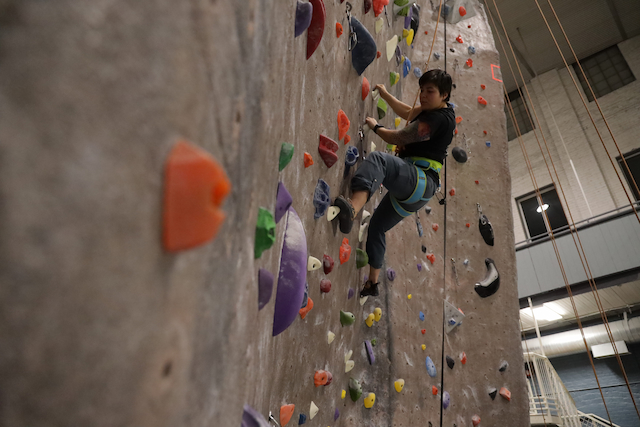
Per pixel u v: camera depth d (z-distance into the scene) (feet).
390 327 8.85
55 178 0.88
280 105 2.94
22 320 0.84
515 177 38.11
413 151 6.68
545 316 27.99
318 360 6.19
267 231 2.42
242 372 2.27
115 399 1.02
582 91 37.81
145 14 1.08
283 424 4.94
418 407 8.85
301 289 3.96
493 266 11.82
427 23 13.83
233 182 1.72
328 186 5.57
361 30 6.29
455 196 12.32
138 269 1.07
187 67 1.24
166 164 1.16
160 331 1.17
